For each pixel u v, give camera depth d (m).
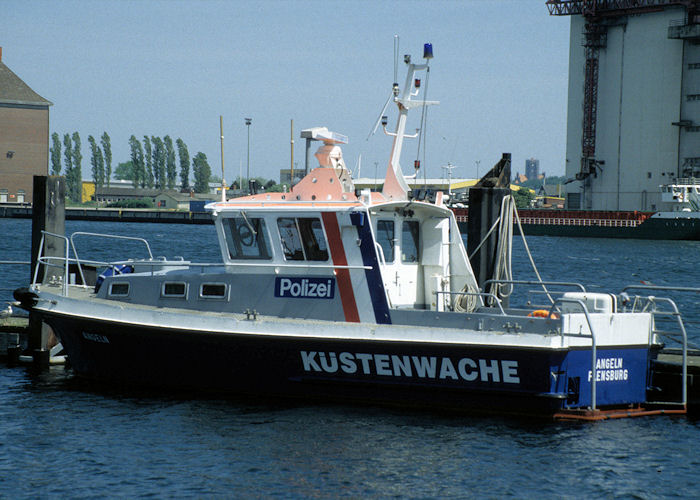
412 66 31.00
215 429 28.55
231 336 30.53
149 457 26.31
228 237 31.89
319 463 25.69
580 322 27.66
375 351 29.22
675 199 198.25
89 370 34.72
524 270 110.31
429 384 28.89
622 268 115.25
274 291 31.05
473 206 33.84
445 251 31.45
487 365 27.98
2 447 27.30
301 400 31.03
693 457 26.64
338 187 30.70
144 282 33.19
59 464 25.88
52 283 38.56
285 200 31.27
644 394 29.75
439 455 26.28
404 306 31.09
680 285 92.44
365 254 29.67
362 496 23.58
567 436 27.81
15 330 40.72
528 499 23.64
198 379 32.19
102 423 29.52
